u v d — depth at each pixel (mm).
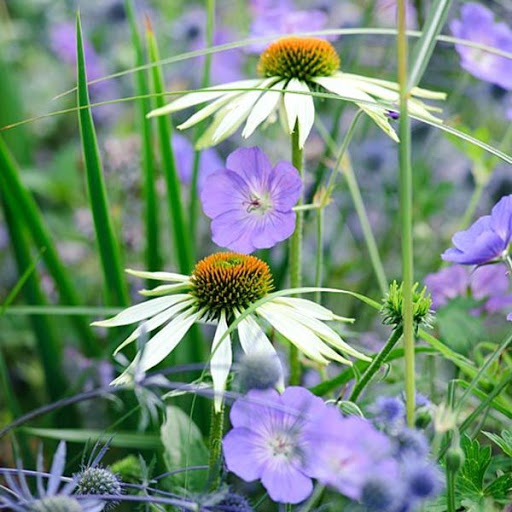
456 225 1505
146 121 1310
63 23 2035
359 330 1426
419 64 1025
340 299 1453
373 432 996
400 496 976
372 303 1104
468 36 1343
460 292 1253
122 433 1247
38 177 1578
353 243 1567
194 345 1299
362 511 1007
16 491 1035
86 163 1227
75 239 1534
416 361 1311
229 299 1106
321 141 1529
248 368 1029
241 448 1027
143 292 1119
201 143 1202
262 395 1030
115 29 2006
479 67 1338
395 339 1097
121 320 1108
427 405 1044
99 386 1320
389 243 1488
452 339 1221
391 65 1687
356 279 1481
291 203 1119
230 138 1637
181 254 1301
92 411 1337
